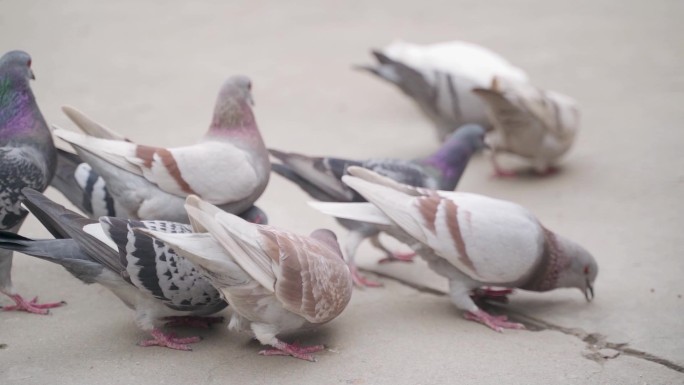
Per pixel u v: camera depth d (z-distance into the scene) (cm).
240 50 427
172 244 237
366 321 257
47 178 258
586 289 262
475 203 256
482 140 282
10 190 253
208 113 335
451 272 257
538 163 305
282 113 339
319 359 247
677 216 284
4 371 243
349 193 272
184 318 255
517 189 301
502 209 256
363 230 270
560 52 407
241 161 263
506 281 256
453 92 313
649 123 324
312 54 421
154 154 259
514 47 419
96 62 398
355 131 329
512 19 480
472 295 265
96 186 264
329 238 253
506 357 248
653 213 286
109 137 263
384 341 252
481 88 295
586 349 251
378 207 255
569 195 296
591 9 495
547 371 246
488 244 254
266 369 245
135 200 259
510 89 298
